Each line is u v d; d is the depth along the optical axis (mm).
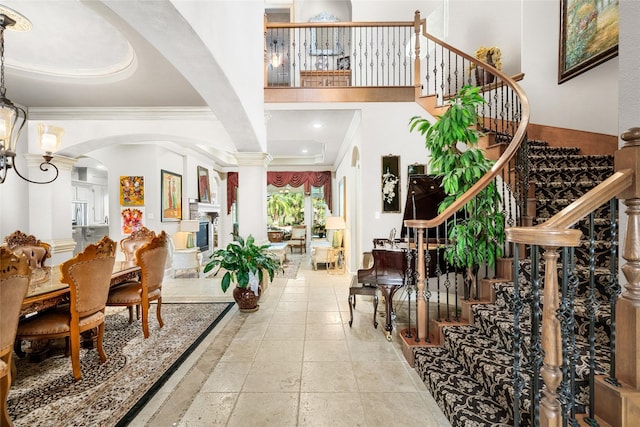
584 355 1463
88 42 2633
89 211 9727
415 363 2275
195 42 1939
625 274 1167
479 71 4641
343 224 6234
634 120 1175
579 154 3541
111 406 1909
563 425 1075
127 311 3785
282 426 1725
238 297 3725
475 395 1712
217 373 2299
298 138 6578
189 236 6613
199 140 4547
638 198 1117
